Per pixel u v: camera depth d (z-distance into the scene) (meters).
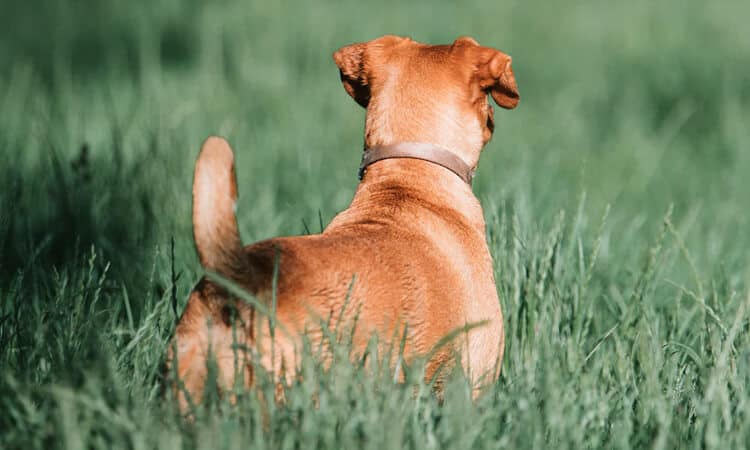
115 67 16.84
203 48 17.84
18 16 21.89
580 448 4.75
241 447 4.31
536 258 6.70
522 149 12.06
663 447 4.68
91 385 4.45
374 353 4.54
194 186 4.33
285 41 17.94
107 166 8.73
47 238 6.70
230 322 4.41
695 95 15.92
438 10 22.14
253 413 4.37
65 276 6.02
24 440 4.48
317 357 4.49
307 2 22.17
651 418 5.04
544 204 9.30
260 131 11.93
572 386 5.07
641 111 15.88
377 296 4.67
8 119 11.13
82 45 19.47
